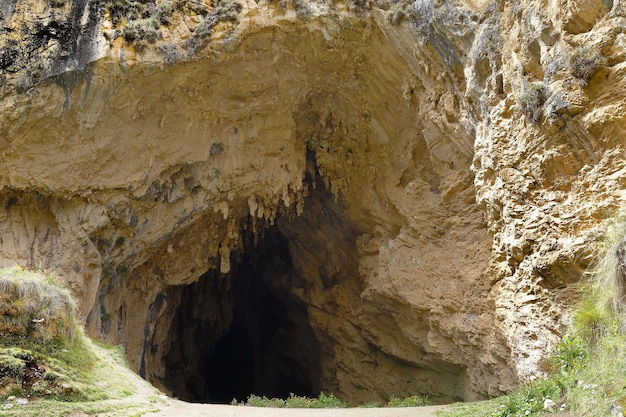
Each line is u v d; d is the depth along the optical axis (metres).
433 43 11.55
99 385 8.54
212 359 23.19
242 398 22.92
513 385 9.67
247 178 14.91
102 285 13.91
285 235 18.23
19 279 8.50
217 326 21.16
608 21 7.43
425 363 13.87
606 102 7.23
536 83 8.38
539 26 8.53
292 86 14.18
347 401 16.53
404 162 13.91
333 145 15.64
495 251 10.03
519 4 9.23
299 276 18.73
